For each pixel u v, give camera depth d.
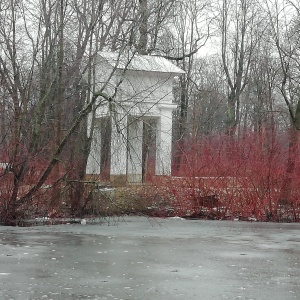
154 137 25.73
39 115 23.00
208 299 10.43
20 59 23.80
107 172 23.80
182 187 25.58
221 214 25.44
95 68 23.78
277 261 14.38
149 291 10.97
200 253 15.58
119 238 18.55
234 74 54.72
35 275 12.33
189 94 52.44
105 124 23.27
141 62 24.48
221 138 26.25
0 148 22.55
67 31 24.17
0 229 20.72
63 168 23.33
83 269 13.04
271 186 25.30
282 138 26.17
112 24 24.22
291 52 35.84
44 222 22.62
